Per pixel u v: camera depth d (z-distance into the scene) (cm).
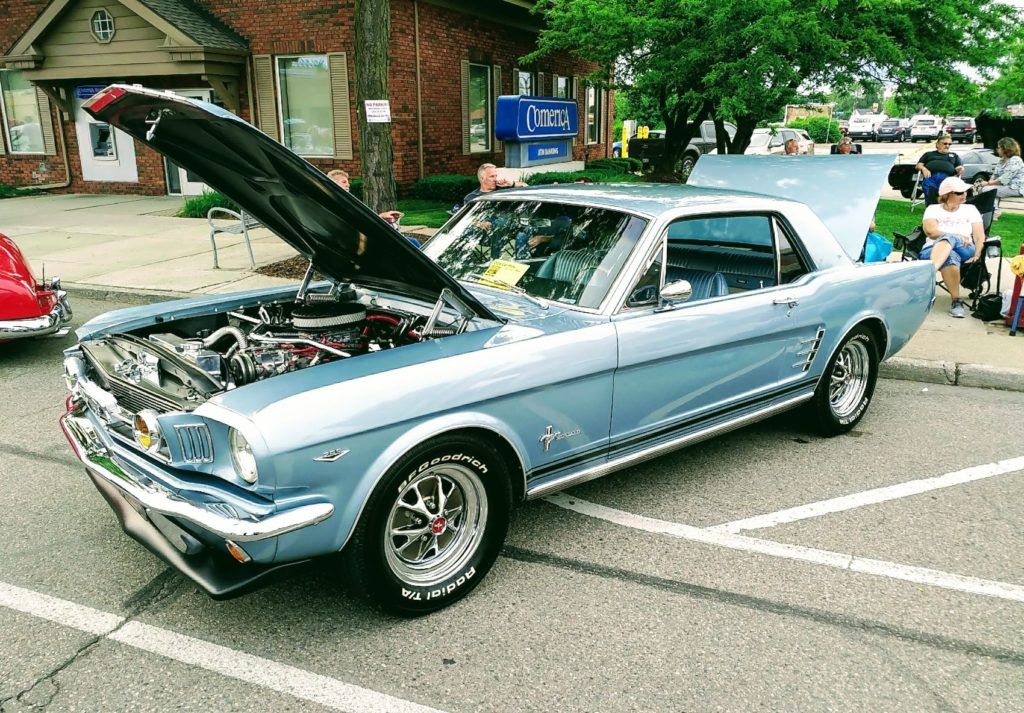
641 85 1231
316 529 271
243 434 255
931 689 276
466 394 298
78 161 1770
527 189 450
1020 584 343
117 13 1510
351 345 344
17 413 530
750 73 1059
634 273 363
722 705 265
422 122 1594
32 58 1585
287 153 288
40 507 399
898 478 450
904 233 1235
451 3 1619
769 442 504
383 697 266
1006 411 568
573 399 339
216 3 1566
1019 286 720
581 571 348
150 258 1043
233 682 272
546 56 2042
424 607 309
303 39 1521
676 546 371
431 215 1339
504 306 371
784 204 456
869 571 352
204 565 279
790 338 441
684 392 389
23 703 260
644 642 299
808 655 293
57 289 629
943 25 1137
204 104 271
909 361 645
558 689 271
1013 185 1280
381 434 279
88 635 297
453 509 320
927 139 5109
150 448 280
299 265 992
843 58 1100
